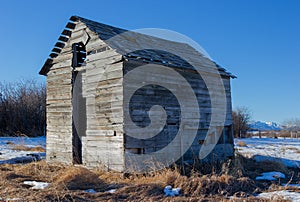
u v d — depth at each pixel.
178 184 8.91
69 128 12.80
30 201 7.17
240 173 10.71
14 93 33.91
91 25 12.34
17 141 24.58
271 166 13.24
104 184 9.38
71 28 13.06
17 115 32.28
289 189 9.19
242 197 8.16
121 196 8.04
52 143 13.48
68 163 12.65
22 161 15.12
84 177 9.59
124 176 10.34
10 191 8.12
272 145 26.55
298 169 13.60
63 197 7.59
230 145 14.45
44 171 11.28
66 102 13.06
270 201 7.65
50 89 13.84
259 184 9.95
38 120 33.16
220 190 8.70
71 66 12.97
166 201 7.59
